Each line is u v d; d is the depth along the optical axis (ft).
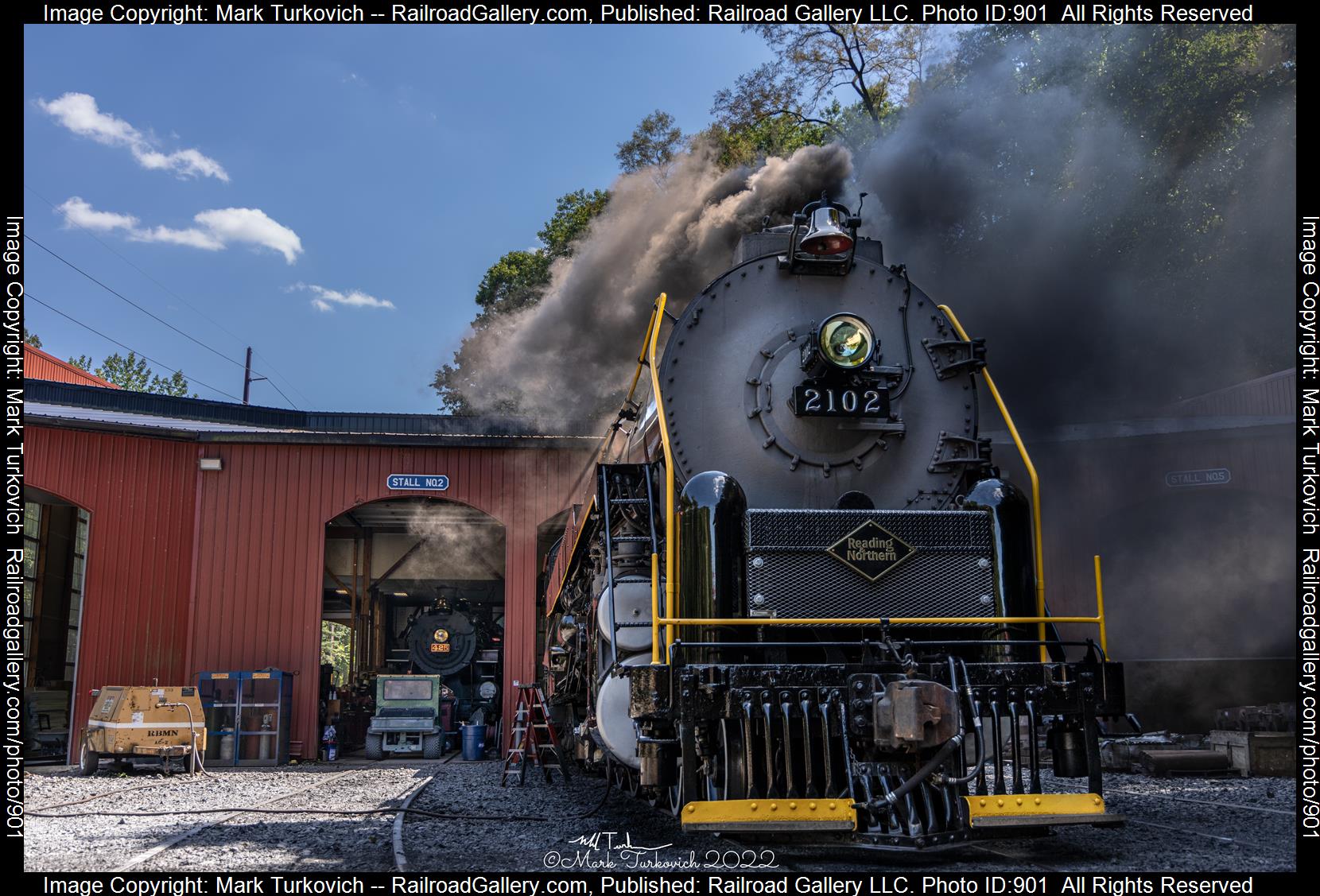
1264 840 21.02
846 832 16.81
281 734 54.75
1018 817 17.13
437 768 51.57
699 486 19.92
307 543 59.11
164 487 58.59
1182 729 49.67
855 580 19.77
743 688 17.69
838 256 23.49
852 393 21.76
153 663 56.65
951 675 17.75
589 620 27.91
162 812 29.91
